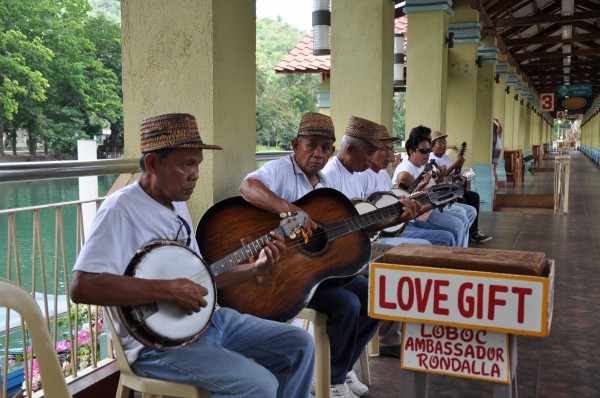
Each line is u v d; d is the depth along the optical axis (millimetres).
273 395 2137
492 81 12320
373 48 5828
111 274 1981
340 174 3662
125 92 3424
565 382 3379
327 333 2908
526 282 1694
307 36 13414
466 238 5781
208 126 3281
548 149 43469
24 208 2443
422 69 7949
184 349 2143
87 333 3355
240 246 2732
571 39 16016
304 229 2713
